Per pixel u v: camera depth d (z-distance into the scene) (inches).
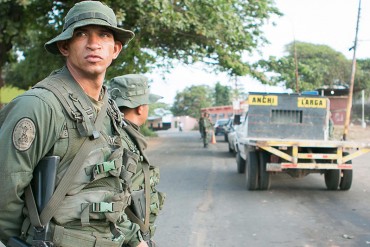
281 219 251.6
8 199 68.6
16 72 814.5
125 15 458.0
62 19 537.0
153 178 105.6
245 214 263.9
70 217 70.9
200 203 295.3
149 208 101.7
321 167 323.6
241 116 502.9
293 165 323.3
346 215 261.7
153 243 104.7
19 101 70.5
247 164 347.3
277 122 397.7
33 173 71.3
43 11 534.9
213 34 505.0
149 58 665.6
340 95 1076.5
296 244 202.8
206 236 216.5
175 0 491.8
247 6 563.2
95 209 71.7
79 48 76.0
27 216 71.6
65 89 73.4
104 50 77.3
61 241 70.4
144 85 122.6
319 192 339.9
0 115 72.8
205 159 599.8
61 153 71.2
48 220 69.8
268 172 339.3
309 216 259.0
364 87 1549.0
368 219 251.3
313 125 397.7
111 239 74.6
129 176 78.9
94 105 77.5
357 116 1519.4
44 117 69.2
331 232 223.3
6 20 494.6
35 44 637.3
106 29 77.8
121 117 86.0
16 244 71.2
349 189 348.5
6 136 68.7
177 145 914.1
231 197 318.0
